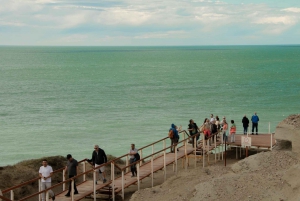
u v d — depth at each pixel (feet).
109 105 220.84
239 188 55.06
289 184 53.11
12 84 327.26
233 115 187.42
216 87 306.76
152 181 68.23
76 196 57.36
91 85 323.98
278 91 277.85
